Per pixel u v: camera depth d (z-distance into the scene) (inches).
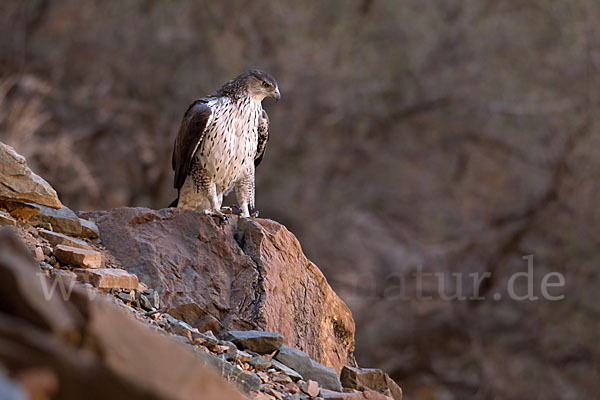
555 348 773.9
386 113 923.4
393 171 909.2
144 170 869.8
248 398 169.5
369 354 770.8
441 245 846.5
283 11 933.8
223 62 890.7
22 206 235.1
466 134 908.0
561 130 865.5
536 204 852.0
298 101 908.0
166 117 884.0
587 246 806.5
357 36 939.3
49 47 912.9
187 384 124.4
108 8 927.0
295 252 256.4
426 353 776.9
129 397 110.4
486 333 784.9
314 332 250.7
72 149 842.8
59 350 107.4
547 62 899.4
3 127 773.9
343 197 899.4
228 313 232.4
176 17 917.2
